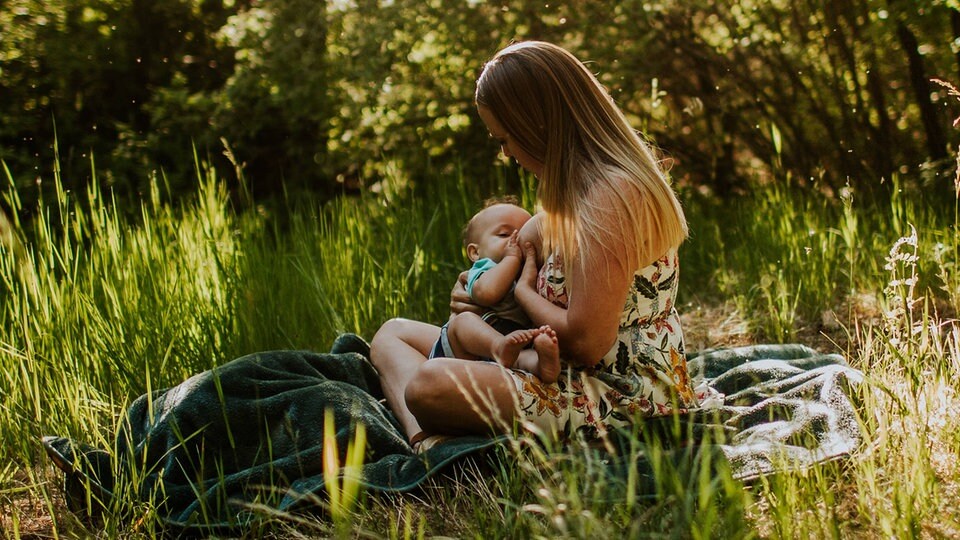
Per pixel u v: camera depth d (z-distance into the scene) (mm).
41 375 3254
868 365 3188
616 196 2500
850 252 4520
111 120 8641
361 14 7223
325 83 7785
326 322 4168
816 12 6254
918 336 3281
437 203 5777
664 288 2699
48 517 2807
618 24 6543
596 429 2707
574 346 2598
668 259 2680
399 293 4512
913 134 6379
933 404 2730
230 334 3771
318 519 2531
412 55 7059
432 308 4637
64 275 3762
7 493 2928
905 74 6195
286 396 2895
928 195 5422
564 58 2629
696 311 4781
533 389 2654
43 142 8328
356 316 4258
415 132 7211
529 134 2658
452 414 2691
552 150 2611
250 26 7906
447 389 2650
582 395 2697
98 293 3762
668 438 2553
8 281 3459
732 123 6855
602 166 2545
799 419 2766
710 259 5410
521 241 2867
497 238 3137
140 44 8891
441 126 7180
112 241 3896
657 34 6547
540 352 2580
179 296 3836
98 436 3049
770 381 3225
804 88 6484
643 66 6535
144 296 3764
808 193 5988
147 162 8227
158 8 8812
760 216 5277
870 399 2662
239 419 2844
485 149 7078
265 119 8344
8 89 8320
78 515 2754
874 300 4363
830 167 6547
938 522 2240
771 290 4555
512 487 2461
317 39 7715
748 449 2559
